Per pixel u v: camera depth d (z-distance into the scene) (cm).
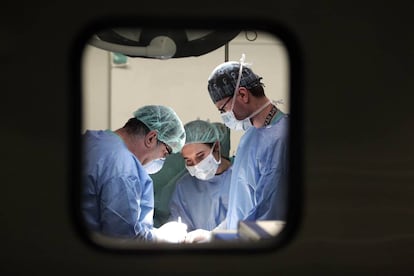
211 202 297
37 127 107
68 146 108
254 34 147
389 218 114
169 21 108
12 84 106
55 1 106
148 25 109
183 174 299
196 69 296
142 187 235
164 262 110
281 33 110
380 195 114
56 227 108
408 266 115
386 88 113
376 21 112
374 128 113
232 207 256
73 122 108
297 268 113
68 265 109
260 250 112
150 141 257
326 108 112
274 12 109
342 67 111
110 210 219
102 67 284
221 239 129
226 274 111
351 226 113
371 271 114
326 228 113
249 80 246
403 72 113
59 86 107
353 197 113
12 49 106
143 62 293
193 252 110
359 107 112
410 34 113
